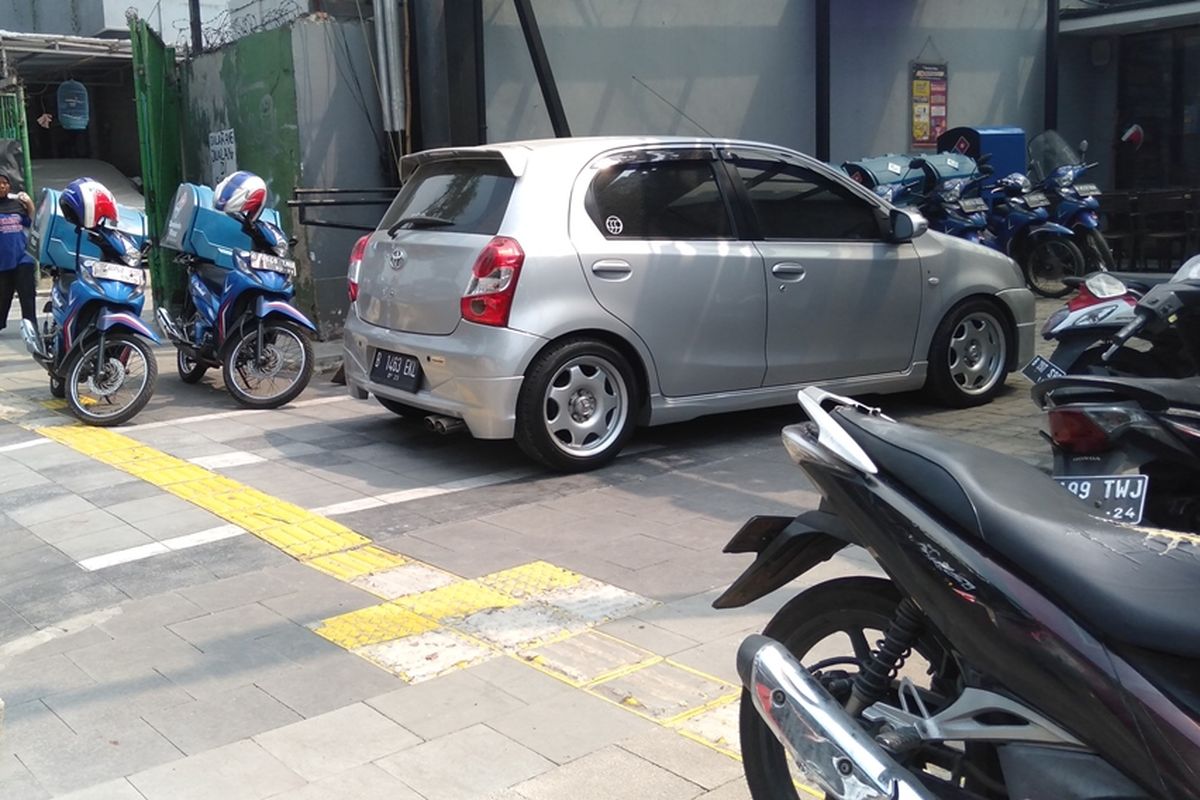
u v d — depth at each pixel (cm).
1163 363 540
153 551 564
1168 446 412
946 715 267
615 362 668
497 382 632
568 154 666
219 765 363
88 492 662
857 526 279
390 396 701
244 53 1173
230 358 855
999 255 817
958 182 1234
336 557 548
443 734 379
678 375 688
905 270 762
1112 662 234
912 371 779
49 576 537
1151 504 426
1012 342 821
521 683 414
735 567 519
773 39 1292
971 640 257
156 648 453
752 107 1291
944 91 1441
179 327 942
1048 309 1192
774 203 727
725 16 1255
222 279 891
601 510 605
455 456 718
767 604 477
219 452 742
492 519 595
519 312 632
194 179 1307
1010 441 713
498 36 1127
